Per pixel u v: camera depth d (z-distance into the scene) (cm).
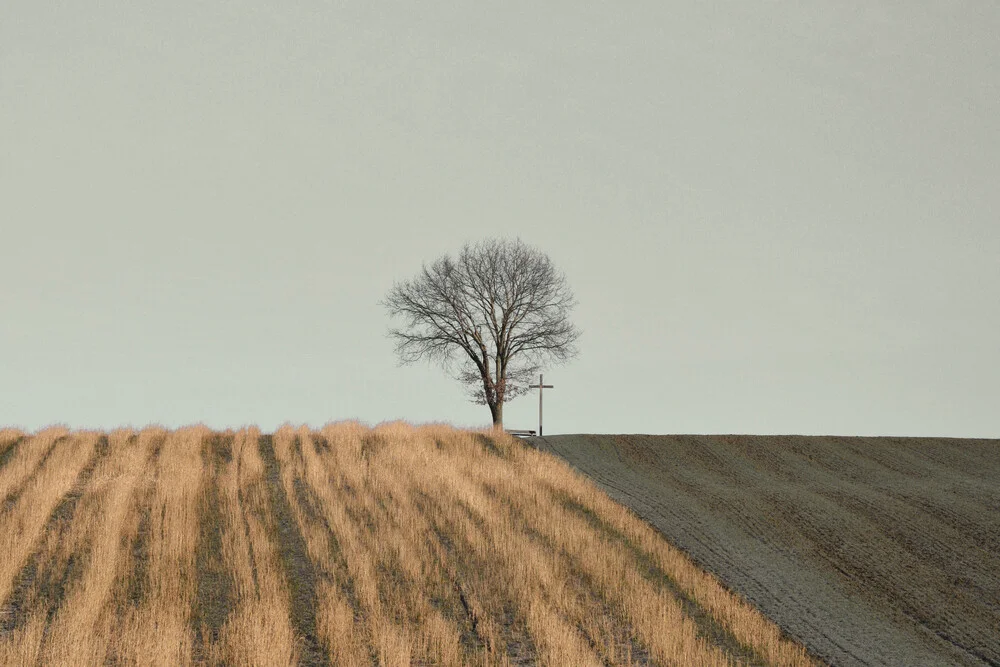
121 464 9444
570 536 7931
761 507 9675
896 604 7288
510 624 6131
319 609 6109
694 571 7475
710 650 5916
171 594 6097
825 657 6156
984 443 13950
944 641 6662
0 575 6172
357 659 5353
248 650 5222
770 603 7019
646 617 6253
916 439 14062
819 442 13538
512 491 9312
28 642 5091
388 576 6794
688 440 13162
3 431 10706
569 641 5647
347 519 7919
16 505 7875
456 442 11594
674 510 9338
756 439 13512
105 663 5109
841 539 8781
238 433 11400
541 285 15262
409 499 8819
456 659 5441
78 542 7056
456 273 15175
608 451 12194
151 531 7438
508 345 15262
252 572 6675
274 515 8100
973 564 8319
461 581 6819
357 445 10994
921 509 9962
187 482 8781
